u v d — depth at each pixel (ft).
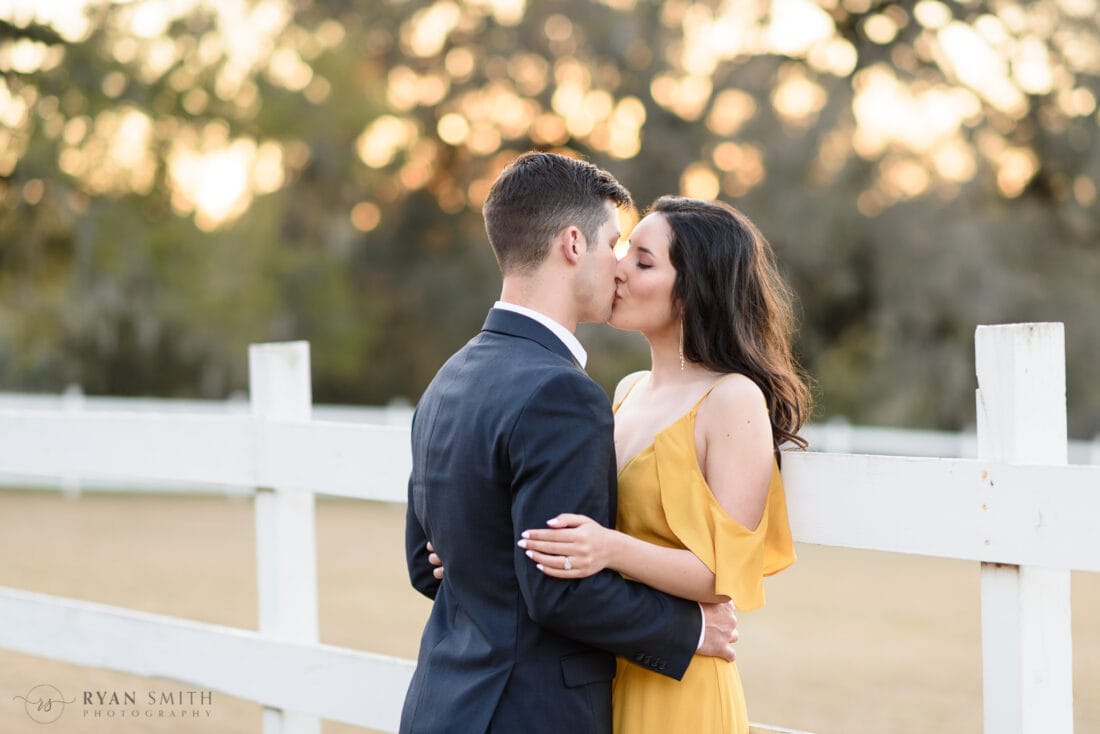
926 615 29.32
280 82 81.87
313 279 84.84
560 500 8.34
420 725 8.94
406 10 89.86
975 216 71.61
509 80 87.86
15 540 39.60
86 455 14.87
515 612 8.71
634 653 8.77
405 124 89.15
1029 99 73.00
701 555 8.93
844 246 74.02
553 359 8.82
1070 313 70.59
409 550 10.09
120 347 78.28
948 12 73.51
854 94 74.43
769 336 9.93
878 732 18.98
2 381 80.28
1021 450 8.82
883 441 49.93
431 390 9.50
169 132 68.74
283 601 13.11
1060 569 8.58
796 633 27.04
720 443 9.27
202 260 73.97
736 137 76.48
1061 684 9.07
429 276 93.25
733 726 9.50
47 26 62.69
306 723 13.17
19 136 61.82
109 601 28.32
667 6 81.92
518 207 9.14
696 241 9.70
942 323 71.92
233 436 13.42
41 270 66.23
